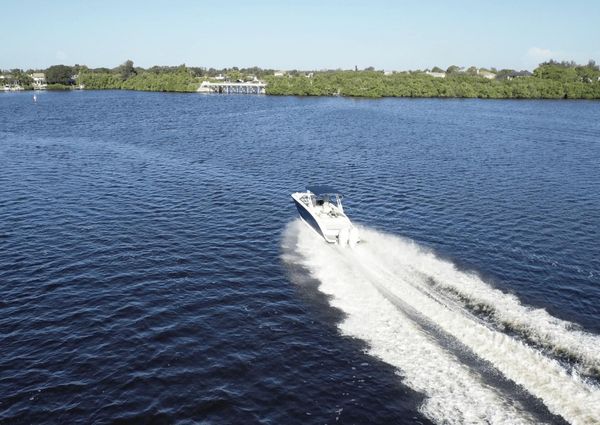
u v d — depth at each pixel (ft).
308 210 104.47
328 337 67.00
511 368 56.59
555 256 97.40
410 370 58.44
